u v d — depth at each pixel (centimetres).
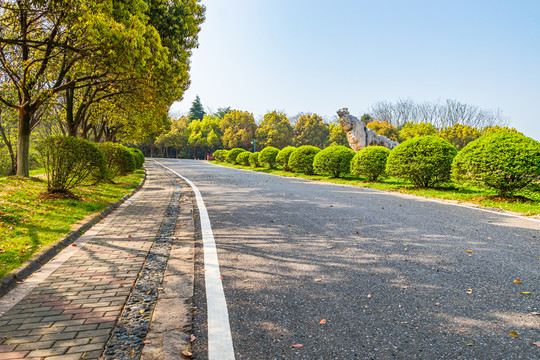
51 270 335
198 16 1503
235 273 329
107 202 762
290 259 371
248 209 716
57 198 713
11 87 1266
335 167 1580
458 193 923
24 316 238
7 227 461
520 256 362
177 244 439
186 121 8219
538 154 709
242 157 3161
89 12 733
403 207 721
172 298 271
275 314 242
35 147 735
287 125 6125
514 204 698
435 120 6228
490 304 251
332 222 567
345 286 292
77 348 198
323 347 199
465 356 188
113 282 304
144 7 899
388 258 367
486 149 761
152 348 199
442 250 392
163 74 1026
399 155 1082
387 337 209
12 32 1038
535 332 211
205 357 191
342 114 2317
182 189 1166
